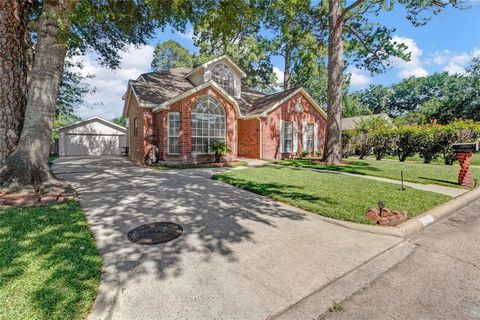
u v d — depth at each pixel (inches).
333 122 535.5
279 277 108.8
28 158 216.8
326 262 122.6
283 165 501.0
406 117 1444.4
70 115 755.4
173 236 146.9
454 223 185.5
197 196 236.1
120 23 378.6
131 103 671.8
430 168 439.2
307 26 645.9
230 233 152.8
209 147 535.8
